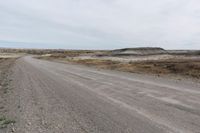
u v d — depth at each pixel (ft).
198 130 14.64
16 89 32.27
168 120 16.81
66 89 31.94
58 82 39.50
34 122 16.78
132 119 17.20
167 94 27.45
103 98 25.30
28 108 21.06
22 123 16.57
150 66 79.15
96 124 16.12
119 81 40.75
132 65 88.17
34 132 14.61
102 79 43.98
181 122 16.30
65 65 94.27
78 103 22.97
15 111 20.04
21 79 44.14
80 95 27.27
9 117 18.16
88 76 49.80
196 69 62.13
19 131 14.87
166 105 21.62
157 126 15.48
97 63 111.34
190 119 17.01
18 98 25.79
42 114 18.95
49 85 35.96
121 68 76.74
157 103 22.53
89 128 15.28
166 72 61.31
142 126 15.52
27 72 59.52
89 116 18.21
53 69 70.69
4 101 24.45
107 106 21.52
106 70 69.21
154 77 48.67
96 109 20.44
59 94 28.09
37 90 31.22
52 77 47.57
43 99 25.09
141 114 18.54
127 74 55.72
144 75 53.31
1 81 42.19
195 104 21.95
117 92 29.14
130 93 28.32
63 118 17.74
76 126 15.74
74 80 42.34
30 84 37.17
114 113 18.99
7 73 58.23
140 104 22.17
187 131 14.47
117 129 14.99
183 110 19.70
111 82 39.37
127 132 14.40
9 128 15.53
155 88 32.42
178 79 45.06
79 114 18.85
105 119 17.31
